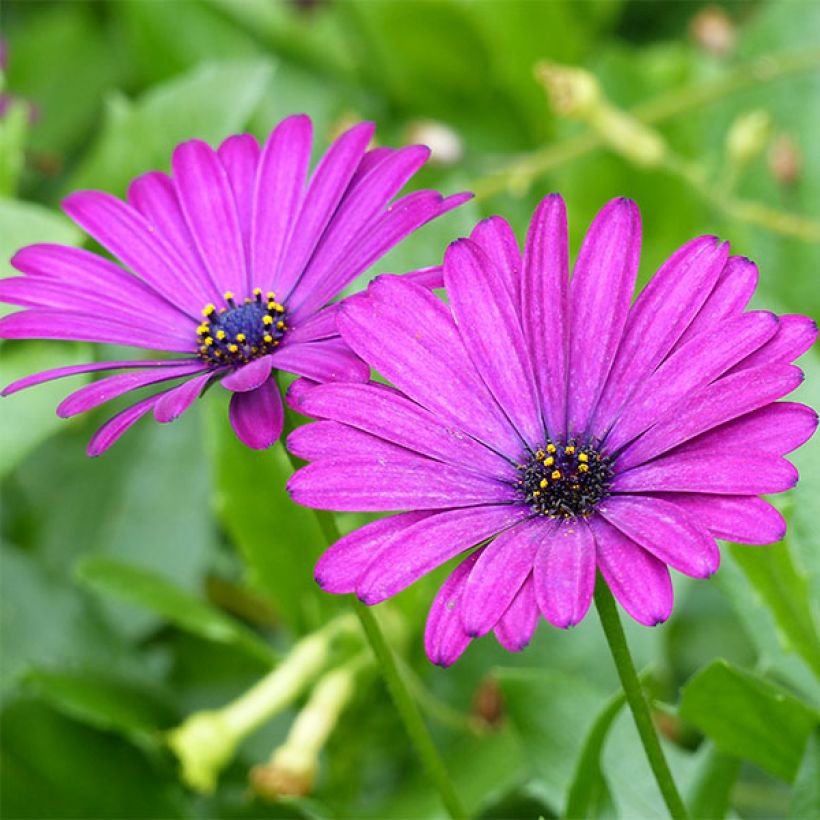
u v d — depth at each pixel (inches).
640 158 17.3
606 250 11.5
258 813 15.5
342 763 15.5
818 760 12.3
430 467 11.1
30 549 16.9
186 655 16.7
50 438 17.1
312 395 11.2
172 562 16.7
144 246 12.5
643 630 14.9
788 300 18.0
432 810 14.6
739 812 15.6
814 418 10.7
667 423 11.0
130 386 11.5
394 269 15.3
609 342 11.4
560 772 13.6
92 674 15.4
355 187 12.2
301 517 15.4
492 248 11.6
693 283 11.3
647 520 10.6
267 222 12.4
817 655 13.0
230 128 16.8
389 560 10.8
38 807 15.0
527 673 13.7
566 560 10.6
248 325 12.1
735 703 12.3
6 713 15.0
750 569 12.8
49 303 12.1
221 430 15.2
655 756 11.2
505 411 11.4
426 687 15.7
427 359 11.4
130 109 17.1
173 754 15.1
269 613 17.4
